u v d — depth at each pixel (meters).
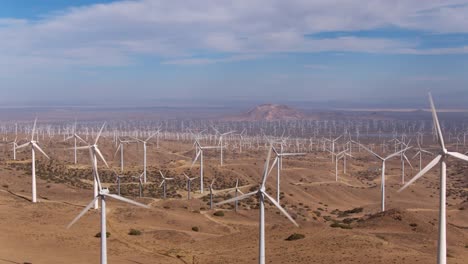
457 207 161.75
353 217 142.25
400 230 94.38
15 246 73.38
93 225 93.19
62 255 69.81
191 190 173.38
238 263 65.38
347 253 65.69
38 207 105.00
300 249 70.44
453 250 77.62
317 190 189.00
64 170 180.75
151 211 110.25
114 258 69.00
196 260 68.56
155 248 77.00
